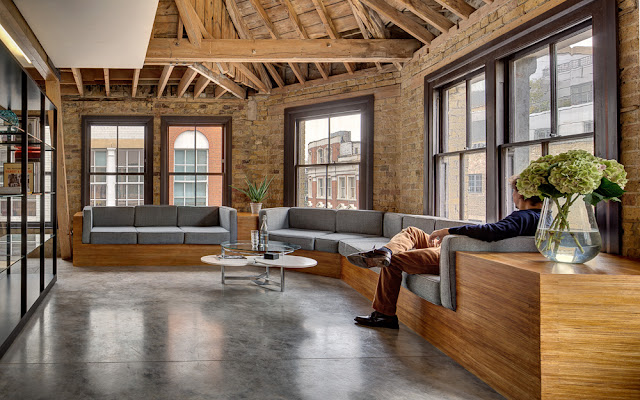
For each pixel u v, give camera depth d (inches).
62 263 233.9
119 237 226.8
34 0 136.9
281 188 279.0
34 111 230.4
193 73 235.8
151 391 86.8
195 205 285.6
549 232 92.1
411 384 92.2
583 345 78.8
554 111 134.4
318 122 264.2
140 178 288.4
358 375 96.2
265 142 287.0
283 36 233.6
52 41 172.6
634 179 106.5
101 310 144.3
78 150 281.9
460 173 182.4
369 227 219.3
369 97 235.9
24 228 125.8
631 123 107.5
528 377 81.2
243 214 256.7
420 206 207.9
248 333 123.0
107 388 87.9
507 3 148.6
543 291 78.1
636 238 105.7
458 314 104.8
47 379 91.8
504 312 88.0
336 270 203.6
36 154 154.9
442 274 108.5
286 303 156.6
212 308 148.3
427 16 179.6
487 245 106.3
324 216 238.5
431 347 114.9
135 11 145.7
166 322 132.1
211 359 103.8
